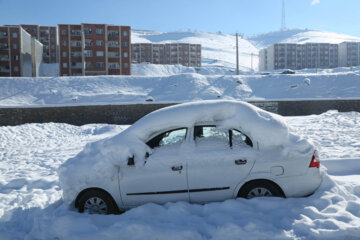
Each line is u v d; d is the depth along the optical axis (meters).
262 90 39.31
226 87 40.34
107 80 43.94
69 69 67.56
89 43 66.88
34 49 76.75
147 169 4.62
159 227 3.95
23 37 70.44
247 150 4.63
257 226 3.81
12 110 26.14
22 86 41.81
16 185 7.09
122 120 27.23
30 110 26.38
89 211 4.64
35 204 5.44
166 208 4.44
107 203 4.63
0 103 37.22
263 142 4.64
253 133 4.68
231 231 3.77
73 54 67.44
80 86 42.22
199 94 38.59
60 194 6.10
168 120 4.81
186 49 130.38
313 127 14.52
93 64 67.19
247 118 4.76
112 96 39.25
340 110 28.72
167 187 4.58
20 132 15.60
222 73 103.19
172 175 4.57
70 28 66.88
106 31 67.38
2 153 11.54
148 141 4.84
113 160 4.70
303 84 38.78
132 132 4.83
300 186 4.58
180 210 4.30
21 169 8.76
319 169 4.73
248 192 4.58
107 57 67.88
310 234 3.70
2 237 4.20
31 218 4.85
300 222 3.88
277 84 39.91
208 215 4.21
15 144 13.59
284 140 4.68
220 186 4.55
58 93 40.34
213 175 4.56
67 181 4.73
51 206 5.11
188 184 4.57
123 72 69.31
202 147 4.69
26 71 72.56
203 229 3.93
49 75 83.56
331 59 139.50
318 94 36.62
